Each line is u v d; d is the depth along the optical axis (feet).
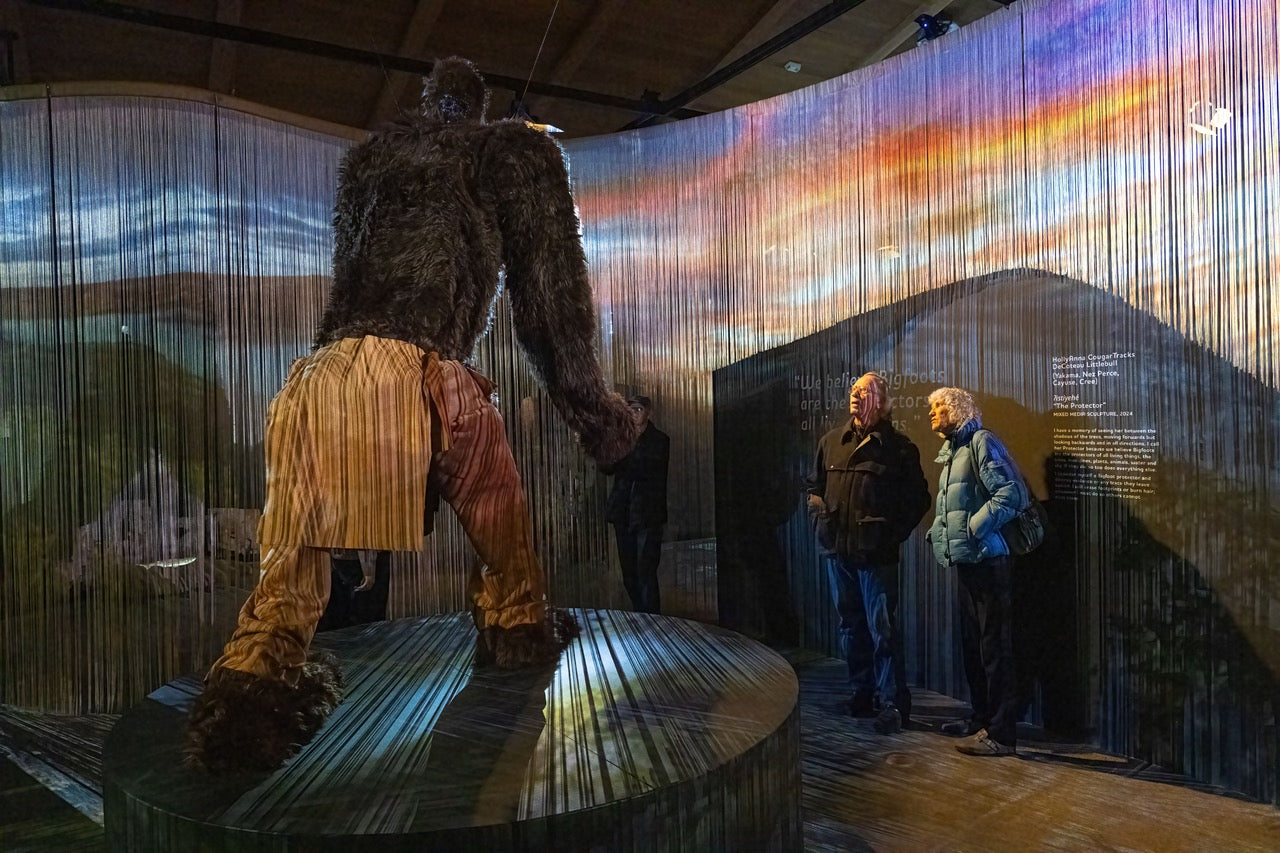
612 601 12.92
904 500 10.16
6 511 10.71
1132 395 8.13
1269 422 7.08
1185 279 7.64
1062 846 6.82
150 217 10.68
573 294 5.34
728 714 4.61
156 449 10.75
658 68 14.62
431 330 4.82
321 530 4.31
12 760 9.20
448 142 5.24
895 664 9.52
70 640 10.76
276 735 4.00
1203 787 7.71
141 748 4.28
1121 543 8.34
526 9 12.55
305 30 13.01
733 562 12.30
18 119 10.49
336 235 5.34
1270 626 7.18
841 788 8.02
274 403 4.54
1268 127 7.00
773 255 11.44
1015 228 9.07
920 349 10.03
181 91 10.78
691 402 12.28
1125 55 8.04
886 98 10.25
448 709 4.70
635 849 3.59
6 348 10.63
